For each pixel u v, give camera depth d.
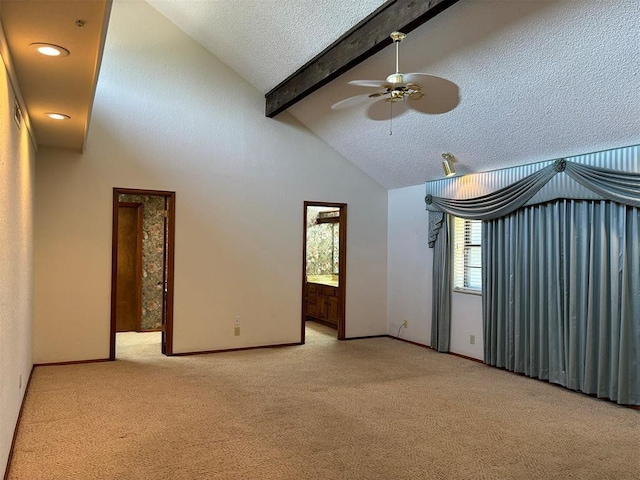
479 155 5.17
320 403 3.97
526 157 4.79
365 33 4.01
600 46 3.22
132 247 7.24
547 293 4.68
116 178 5.37
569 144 4.30
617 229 4.05
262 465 2.83
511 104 4.18
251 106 6.14
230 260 5.97
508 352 5.07
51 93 3.09
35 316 5.00
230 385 4.45
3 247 2.51
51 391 4.18
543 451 3.08
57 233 5.09
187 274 5.71
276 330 6.27
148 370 4.95
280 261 6.29
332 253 9.04
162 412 3.71
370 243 7.00
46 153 5.05
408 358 5.67
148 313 7.19
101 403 3.89
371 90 4.90
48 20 2.09
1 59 2.27
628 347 3.97
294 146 6.42
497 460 2.94
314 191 6.56
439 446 3.14
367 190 6.98
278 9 4.45
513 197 4.90
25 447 3.03
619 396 3.96
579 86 3.64
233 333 5.98
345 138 6.25
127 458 2.89
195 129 5.79
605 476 2.75
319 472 2.75
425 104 4.75
